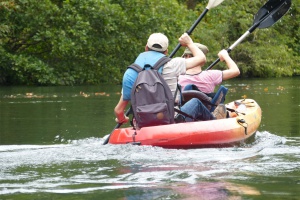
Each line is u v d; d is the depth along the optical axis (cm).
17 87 3344
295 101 2242
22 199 712
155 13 3759
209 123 1152
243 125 1220
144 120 1149
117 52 3794
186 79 1319
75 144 1198
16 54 3694
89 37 3619
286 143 1176
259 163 925
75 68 3694
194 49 1272
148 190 744
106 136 1327
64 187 774
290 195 705
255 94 2673
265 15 1616
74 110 1962
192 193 721
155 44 1209
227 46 4978
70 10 3581
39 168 909
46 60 3825
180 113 1177
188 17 4694
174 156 1002
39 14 3578
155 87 1145
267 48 5084
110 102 2273
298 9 5694
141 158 986
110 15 3662
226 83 3800
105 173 862
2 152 1084
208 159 970
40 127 1510
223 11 5031
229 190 734
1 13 3572
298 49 5753
